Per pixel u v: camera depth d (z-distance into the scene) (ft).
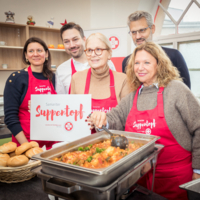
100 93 5.05
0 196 3.03
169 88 3.97
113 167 2.18
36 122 4.48
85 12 14.15
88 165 2.64
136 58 4.06
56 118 4.39
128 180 2.46
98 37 4.63
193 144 3.84
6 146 3.74
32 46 5.72
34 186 3.28
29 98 5.70
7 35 12.50
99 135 3.90
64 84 7.92
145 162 2.80
